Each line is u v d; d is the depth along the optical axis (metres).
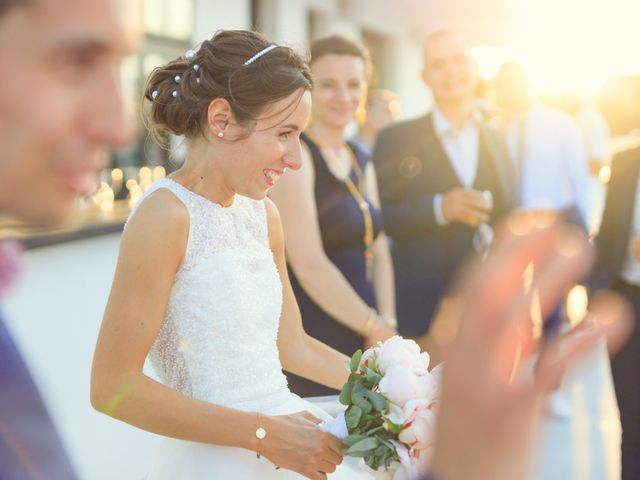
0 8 0.48
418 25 12.49
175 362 1.75
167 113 1.76
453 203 3.86
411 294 3.99
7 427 0.64
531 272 0.49
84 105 0.50
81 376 3.55
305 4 9.70
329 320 2.76
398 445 1.62
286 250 2.75
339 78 2.98
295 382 2.69
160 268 1.63
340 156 3.04
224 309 1.71
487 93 6.15
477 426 0.49
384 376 1.70
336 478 1.92
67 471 0.69
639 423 3.22
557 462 4.23
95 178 0.53
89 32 0.49
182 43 6.73
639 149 3.16
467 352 0.50
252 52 1.70
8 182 0.50
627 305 3.14
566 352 0.50
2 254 0.66
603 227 3.19
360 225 2.96
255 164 1.71
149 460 3.82
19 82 0.49
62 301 3.45
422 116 4.14
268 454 1.65
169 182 1.72
